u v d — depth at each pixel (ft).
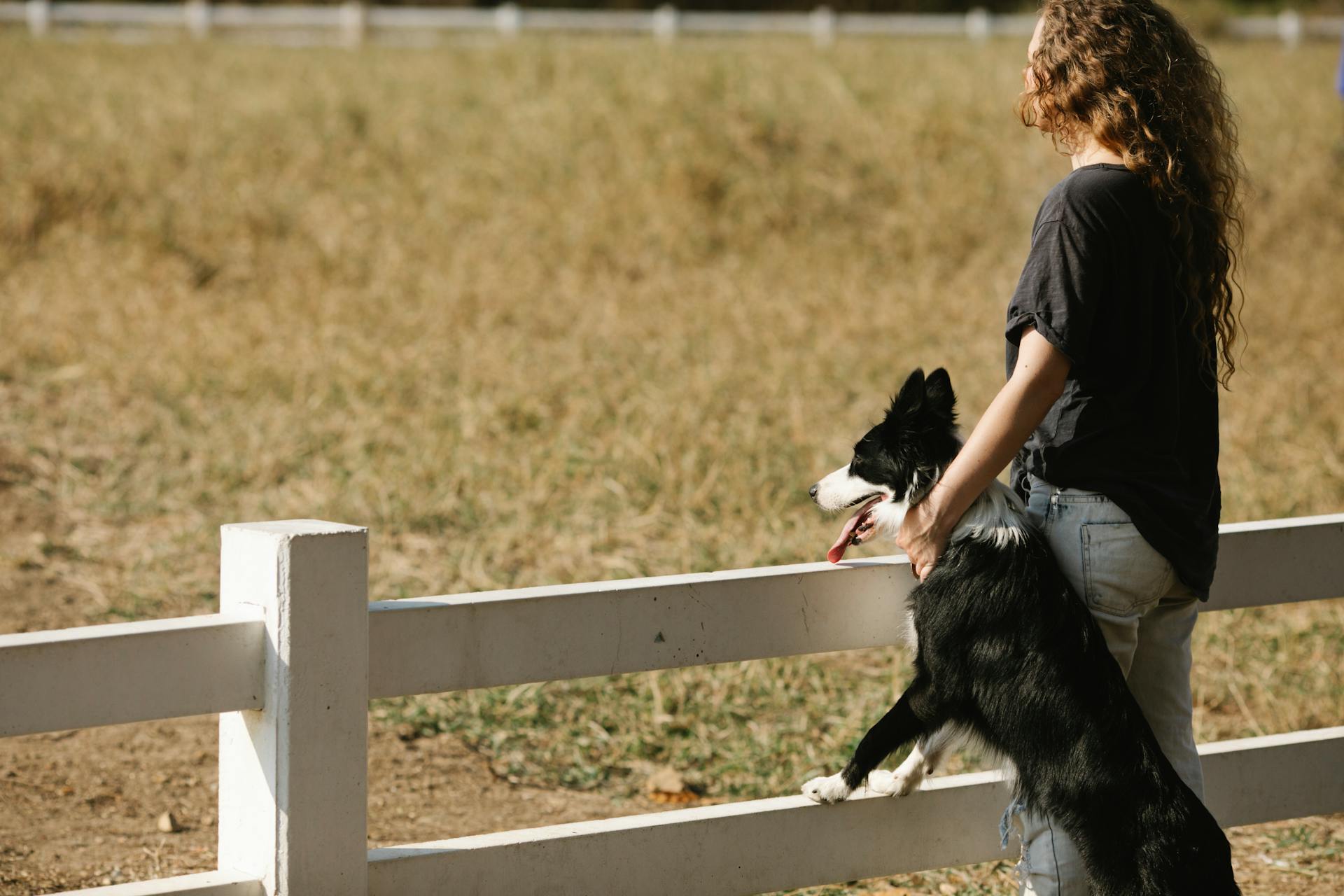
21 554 27.68
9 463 32.42
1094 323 12.05
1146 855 12.17
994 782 14.73
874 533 14.38
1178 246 12.30
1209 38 102.89
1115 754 12.39
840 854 14.14
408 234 54.65
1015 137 66.74
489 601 12.54
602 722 22.25
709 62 75.05
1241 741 16.14
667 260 54.44
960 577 13.17
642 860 13.17
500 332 45.11
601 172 61.21
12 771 20.13
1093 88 12.41
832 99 70.13
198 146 60.39
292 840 11.38
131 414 36.09
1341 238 60.23
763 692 23.17
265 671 11.36
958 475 12.49
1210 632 25.93
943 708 13.57
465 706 22.68
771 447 34.94
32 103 63.26
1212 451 12.91
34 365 39.14
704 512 31.09
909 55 84.64
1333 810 16.37
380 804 19.63
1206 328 12.75
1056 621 12.71
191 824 18.86
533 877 12.66
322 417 36.45
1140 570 12.56
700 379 40.04
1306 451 35.17
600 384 39.93
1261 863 18.72
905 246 57.77
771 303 49.78
